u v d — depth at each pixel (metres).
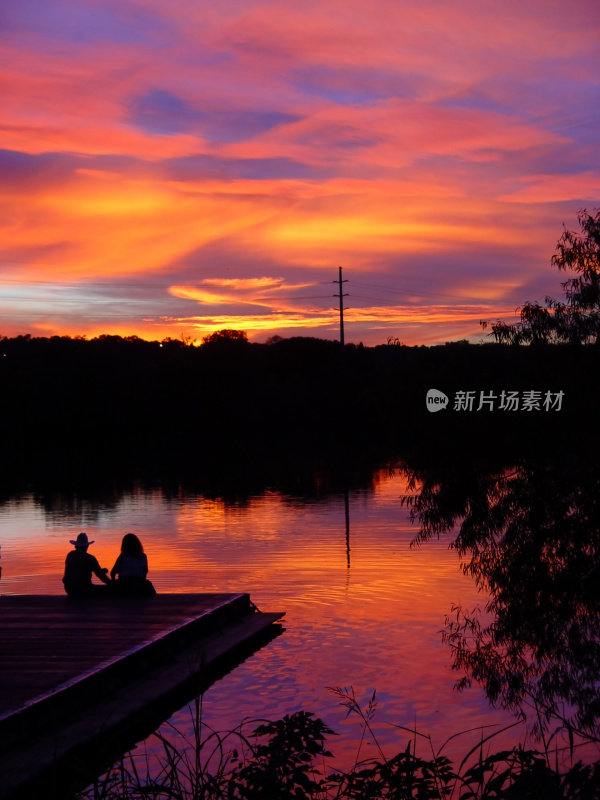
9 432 85.31
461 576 16.61
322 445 73.12
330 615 13.66
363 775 4.35
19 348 90.50
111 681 9.70
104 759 7.70
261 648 11.80
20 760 7.50
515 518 9.78
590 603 9.36
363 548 20.20
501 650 10.77
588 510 9.50
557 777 3.85
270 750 4.49
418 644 11.72
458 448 9.74
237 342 93.12
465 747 7.97
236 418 90.50
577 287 9.70
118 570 14.34
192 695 9.81
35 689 8.72
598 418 9.54
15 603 13.67
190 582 16.56
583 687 9.22
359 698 9.52
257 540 21.72
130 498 33.69
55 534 23.66
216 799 4.46
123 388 87.25
